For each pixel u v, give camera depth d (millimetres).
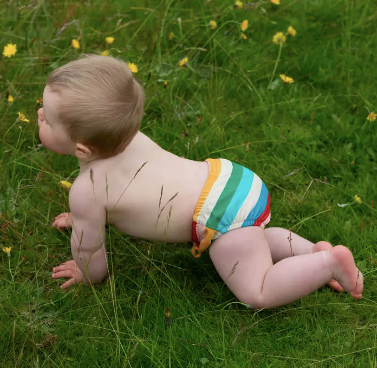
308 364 1890
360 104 3162
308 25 3756
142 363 1928
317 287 1979
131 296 2166
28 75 3170
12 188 2588
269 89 3262
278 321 2090
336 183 2742
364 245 2367
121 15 3270
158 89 3139
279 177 2727
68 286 2199
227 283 2059
